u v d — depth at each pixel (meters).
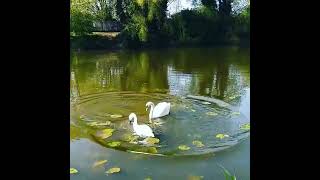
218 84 9.23
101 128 6.27
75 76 10.00
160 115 6.85
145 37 15.84
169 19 16.19
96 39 15.23
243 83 9.28
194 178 4.68
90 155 5.26
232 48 15.59
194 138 5.92
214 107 7.41
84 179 4.65
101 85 9.05
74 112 7.02
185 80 9.72
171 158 5.21
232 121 6.64
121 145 5.61
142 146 5.60
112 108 7.32
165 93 8.47
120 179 4.68
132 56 13.80
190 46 16.20
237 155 5.29
